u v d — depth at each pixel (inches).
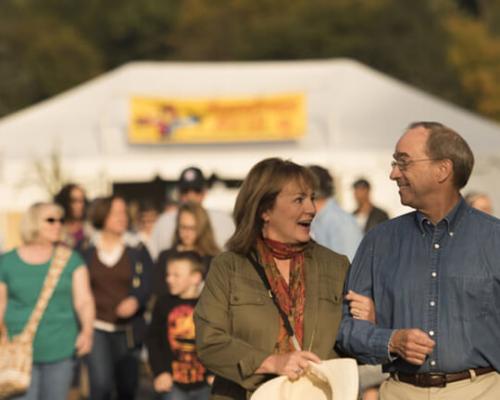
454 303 422.0
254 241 443.2
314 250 449.4
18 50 4419.3
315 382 423.8
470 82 4426.7
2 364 699.4
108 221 829.8
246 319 432.5
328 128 2100.1
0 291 710.5
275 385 415.2
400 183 435.2
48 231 717.3
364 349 425.4
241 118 2114.9
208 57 4687.5
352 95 2196.1
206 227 722.2
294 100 2108.8
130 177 2090.3
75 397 1005.2
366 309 433.4
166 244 870.4
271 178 441.1
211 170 2079.2
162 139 2114.9
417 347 410.3
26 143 2124.8
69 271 721.0
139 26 4790.8
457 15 5032.0
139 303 833.5
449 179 428.8
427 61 4345.5
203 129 2117.4
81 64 4483.3
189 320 679.7
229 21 4712.1
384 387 439.8
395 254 434.9
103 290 829.8
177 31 4813.0
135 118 2112.5
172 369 681.6
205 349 433.7
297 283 439.5
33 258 718.5
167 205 1024.2
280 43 4439.0
